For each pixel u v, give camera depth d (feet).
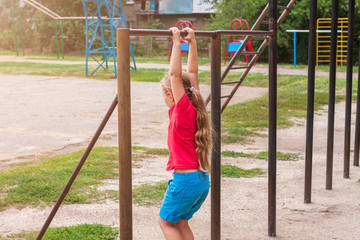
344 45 87.97
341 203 18.86
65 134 33.14
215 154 12.50
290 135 34.35
